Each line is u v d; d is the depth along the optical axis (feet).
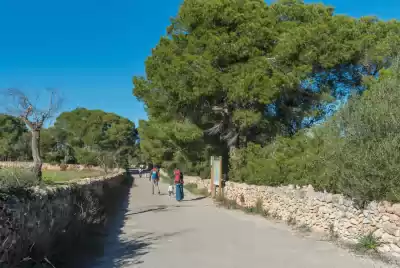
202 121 75.82
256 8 71.87
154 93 79.30
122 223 44.47
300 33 65.46
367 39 68.13
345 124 34.04
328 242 31.78
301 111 71.92
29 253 18.34
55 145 222.28
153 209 58.90
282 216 45.47
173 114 78.23
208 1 69.56
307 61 66.23
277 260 26.12
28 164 40.57
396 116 29.22
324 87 73.56
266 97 61.46
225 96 68.18
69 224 26.20
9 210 16.74
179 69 65.05
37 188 23.86
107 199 50.88
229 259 26.53
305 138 47.67
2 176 26.08
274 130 71.77
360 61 70.95
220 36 66.54
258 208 52.03
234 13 67.67
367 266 23.95
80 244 27.22
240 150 67.41
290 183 45.39
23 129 222.48
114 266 24.73
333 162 33.12
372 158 28.12
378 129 29.84
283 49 64.69
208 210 56.90
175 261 26.03
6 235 15.80
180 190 72.02
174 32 76.79
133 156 308.81
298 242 32.30
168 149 104.27
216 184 72.38
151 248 30.40
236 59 67.97
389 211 26.40
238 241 33.09
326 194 35.37
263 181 52.03
